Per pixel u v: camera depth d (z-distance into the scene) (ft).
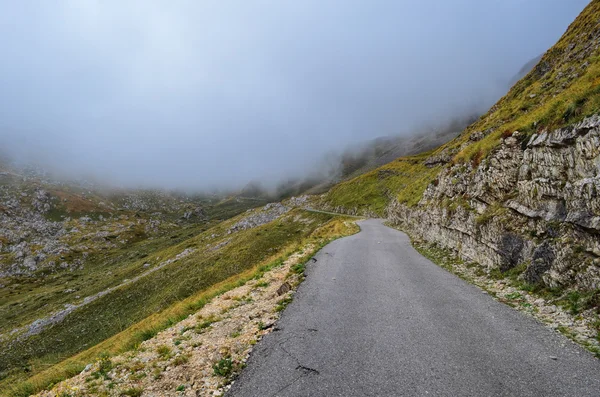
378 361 23.39
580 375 19.85
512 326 28.32
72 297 383.24
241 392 20.81
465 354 23.67
